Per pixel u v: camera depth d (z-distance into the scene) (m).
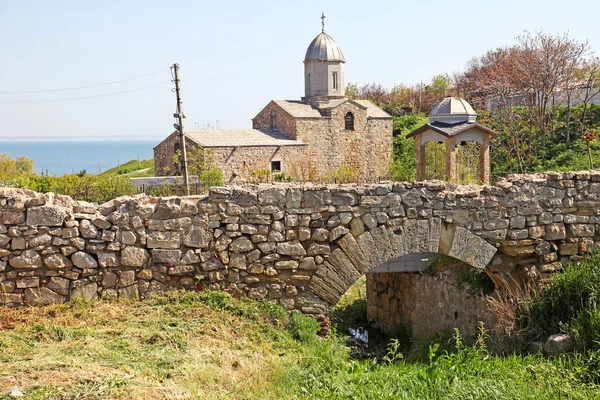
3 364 7.41
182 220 10.11
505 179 11.95
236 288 10.35
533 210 11.60
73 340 8.52
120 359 7.93
